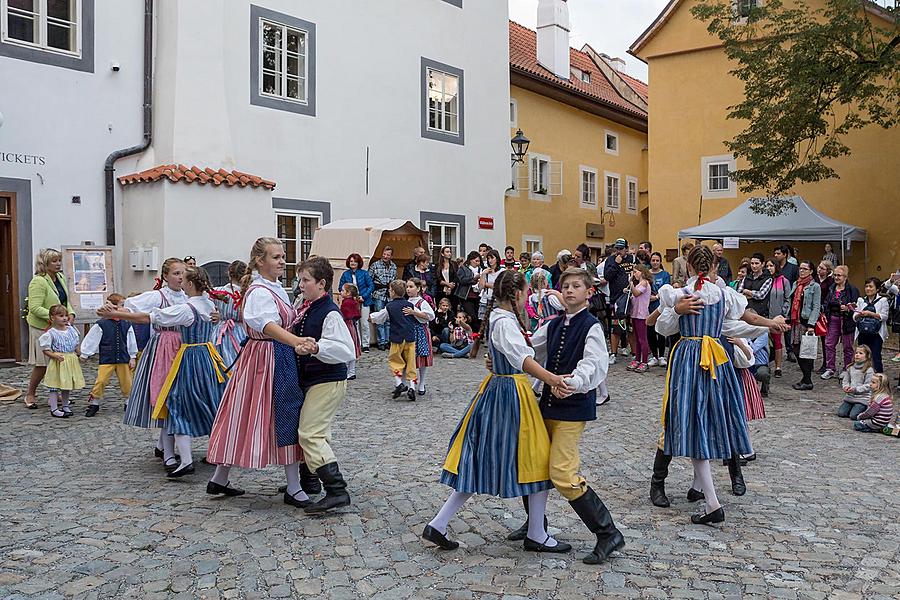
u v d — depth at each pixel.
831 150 15.36
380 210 16.52
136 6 12.94
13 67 11.55
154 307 5.98
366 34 16.17
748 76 15.45
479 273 14.94
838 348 15.27
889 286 11.59
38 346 8.70
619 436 7.68
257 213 13.37
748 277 11.96
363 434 7.63
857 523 5.04
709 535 4.78
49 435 7.51
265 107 14.34
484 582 4.02
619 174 27.16
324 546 4.50
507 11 19.91
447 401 9.55
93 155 12.46
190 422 5.91
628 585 3.99
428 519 5.00
